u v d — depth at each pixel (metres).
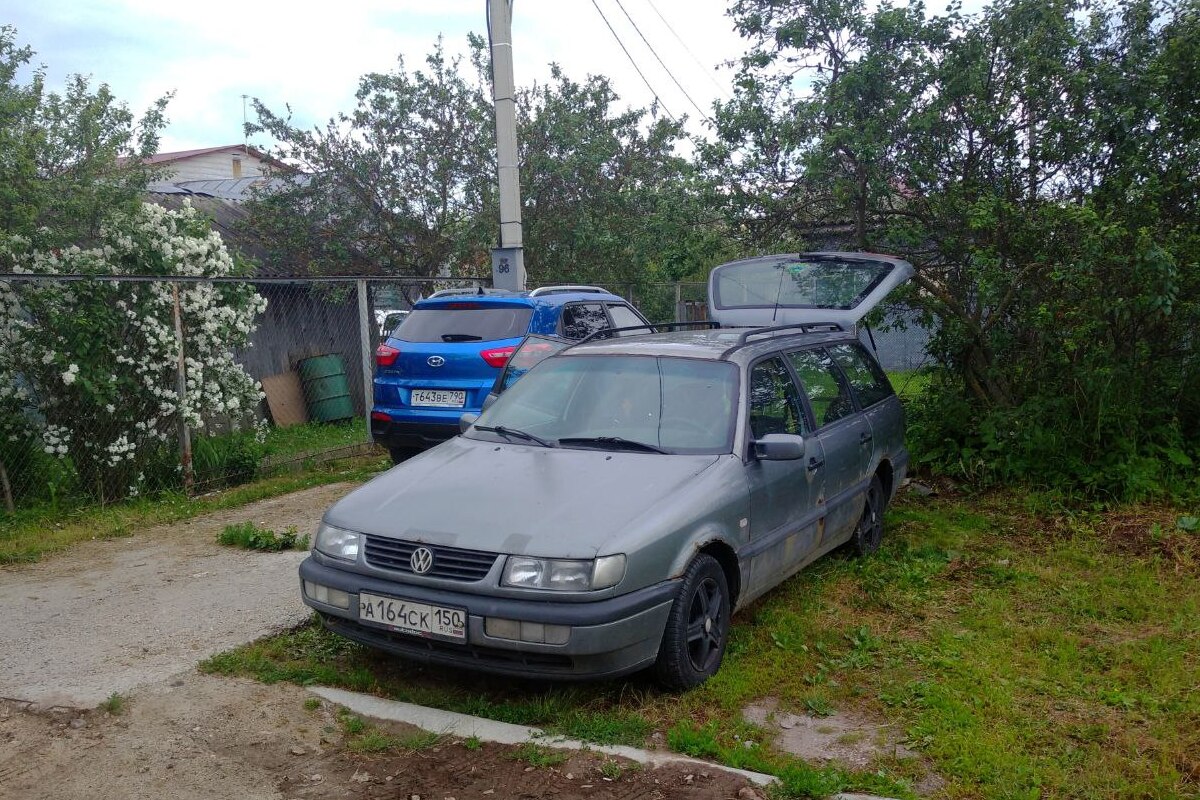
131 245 8.54
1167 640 5.05
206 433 9.41
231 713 4.08
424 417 8.49
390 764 3.71
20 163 9.27
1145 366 8.38
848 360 6.73
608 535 4.00
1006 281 8.02
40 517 7.59
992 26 8.38
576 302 9.45
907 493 8.38
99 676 4.45
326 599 4.33
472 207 14.77
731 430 4.92
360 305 10.68
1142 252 7.27
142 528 7.48
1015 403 8.96
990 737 3.92
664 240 9.77
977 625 5.26
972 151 8.76
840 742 3.97
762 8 8.82
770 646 4.95
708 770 3.65
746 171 9.29
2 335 7.73
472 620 3.91
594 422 5.15
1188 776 3.67
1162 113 7.74
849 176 8.84
